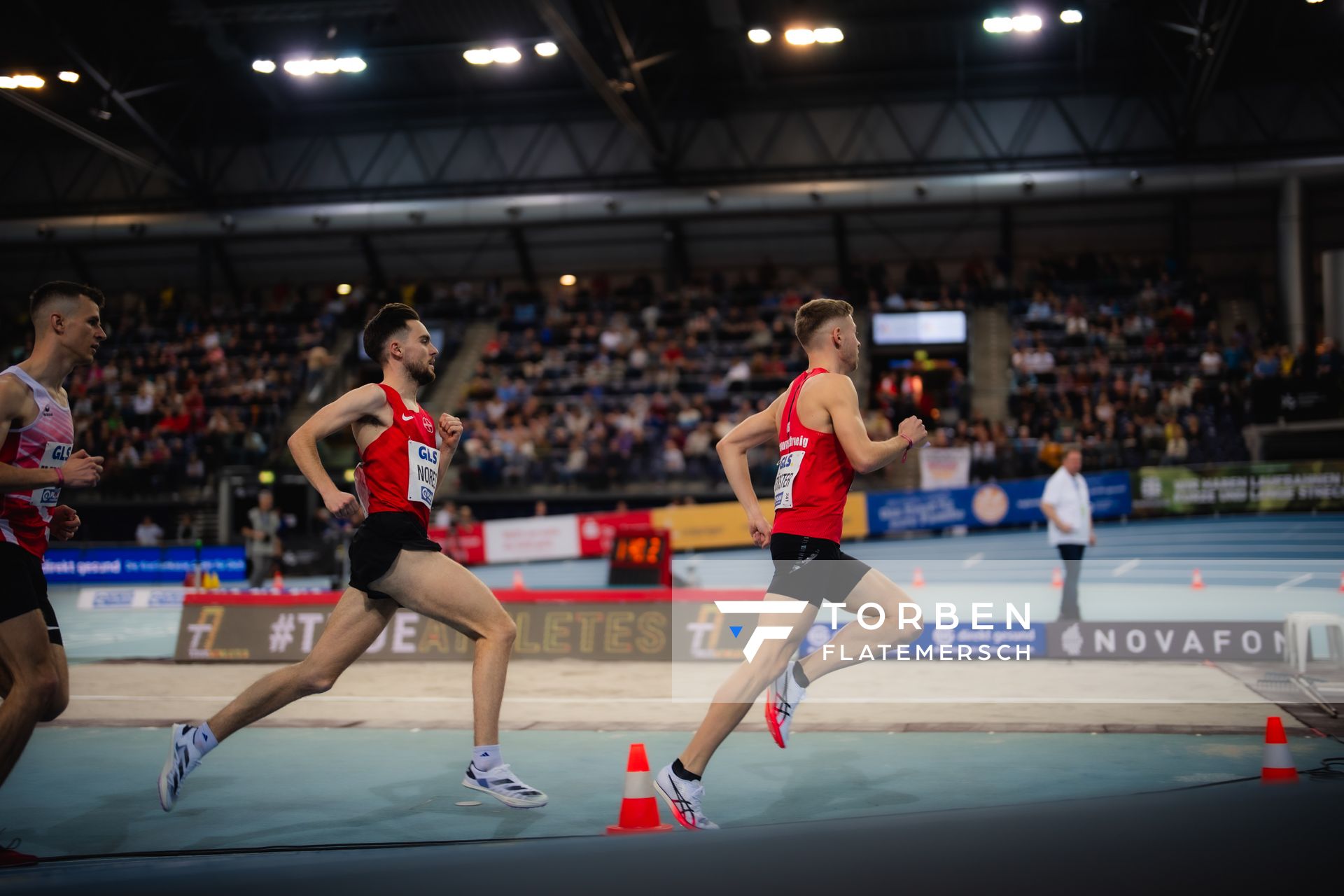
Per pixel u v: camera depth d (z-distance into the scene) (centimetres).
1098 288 2414
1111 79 2398
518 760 466
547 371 2366
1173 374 2081
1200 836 226
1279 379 1830
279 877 185
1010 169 2455
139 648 1030
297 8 2170
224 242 2884
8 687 350
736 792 391
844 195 2448
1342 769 394
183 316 2758
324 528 1909
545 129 2653
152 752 494
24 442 338
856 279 2559
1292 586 1320
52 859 307
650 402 2184
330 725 559
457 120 2683
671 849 207
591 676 738
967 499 1741
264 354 2584
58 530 368
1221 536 1631
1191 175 2305
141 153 2791
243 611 884
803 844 210
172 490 2186
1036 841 217
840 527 366
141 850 323
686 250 2773
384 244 2862
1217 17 1925
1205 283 2375
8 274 2994
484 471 2072
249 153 2773
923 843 214
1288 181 2269
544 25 2236
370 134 2725
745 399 2162
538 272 2867
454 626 385
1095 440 1855
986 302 2467
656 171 2602
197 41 2344
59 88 2523
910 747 474
